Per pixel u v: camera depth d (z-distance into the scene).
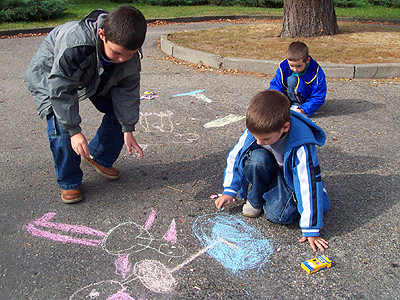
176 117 4.29
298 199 2.20
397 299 1.88
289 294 1.92
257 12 13.54
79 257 2.18
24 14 11.16
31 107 4.61
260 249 2.26
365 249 2.23
